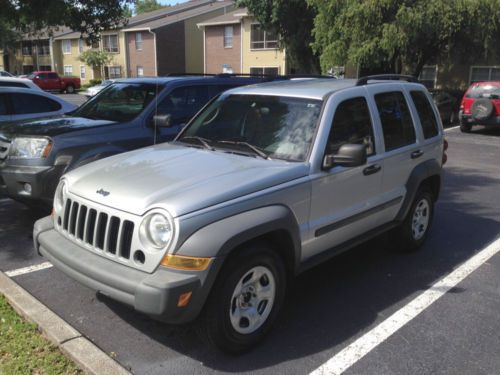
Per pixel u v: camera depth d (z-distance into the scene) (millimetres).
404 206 5031
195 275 3018
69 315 3961
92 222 3426
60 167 5672
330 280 4762
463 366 3391
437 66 26969
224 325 3252
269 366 3344
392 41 18688
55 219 3844
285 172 3648
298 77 7227
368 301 4328
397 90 5086
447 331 3842
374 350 3562
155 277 3010
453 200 7926
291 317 4023
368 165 4383
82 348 3334
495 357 3502
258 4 25609
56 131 5828
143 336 3672
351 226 4328
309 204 3801
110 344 3557
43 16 9891
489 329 3881
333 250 4234
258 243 3434
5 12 9773
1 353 3314
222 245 3090
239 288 3324
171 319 3031
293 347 3578
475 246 5762
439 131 5676
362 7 18812
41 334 3574
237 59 37469
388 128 4777
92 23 11148
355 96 4438
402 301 4336
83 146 5840
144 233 3119
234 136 4336
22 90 8531
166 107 6648
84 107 7152
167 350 3496
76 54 52469
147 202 3186
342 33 20141
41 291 4383
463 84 26297
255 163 3811
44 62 56750
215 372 3262
